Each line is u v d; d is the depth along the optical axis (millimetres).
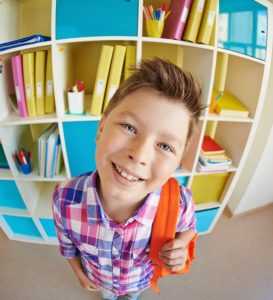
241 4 1038
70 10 919
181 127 457
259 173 1653
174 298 1305
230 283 1388
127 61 1035
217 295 1327
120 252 688
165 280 1386
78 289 1319
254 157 1608
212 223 1651
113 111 483
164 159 461
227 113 1243
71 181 687
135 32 950
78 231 683
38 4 1217
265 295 1337
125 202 581
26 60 1007
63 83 1093
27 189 1363
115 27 941
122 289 854
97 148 512
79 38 940
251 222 1799
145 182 486
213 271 1446
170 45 1312
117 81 1053
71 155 1181
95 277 852
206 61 1107
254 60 1127
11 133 1199
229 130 1453
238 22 1053
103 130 499
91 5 918
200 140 1229
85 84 1359
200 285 1369
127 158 457
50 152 1199
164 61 496
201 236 1669
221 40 1047
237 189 1775
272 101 1431
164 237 626
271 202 1949
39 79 1056
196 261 1498
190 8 1000
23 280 1356
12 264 1436
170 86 445
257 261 1515
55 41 941
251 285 1381
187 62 1279
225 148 1504
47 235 1519
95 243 686
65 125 1107
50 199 1526
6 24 1106
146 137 444
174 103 445
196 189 1515
